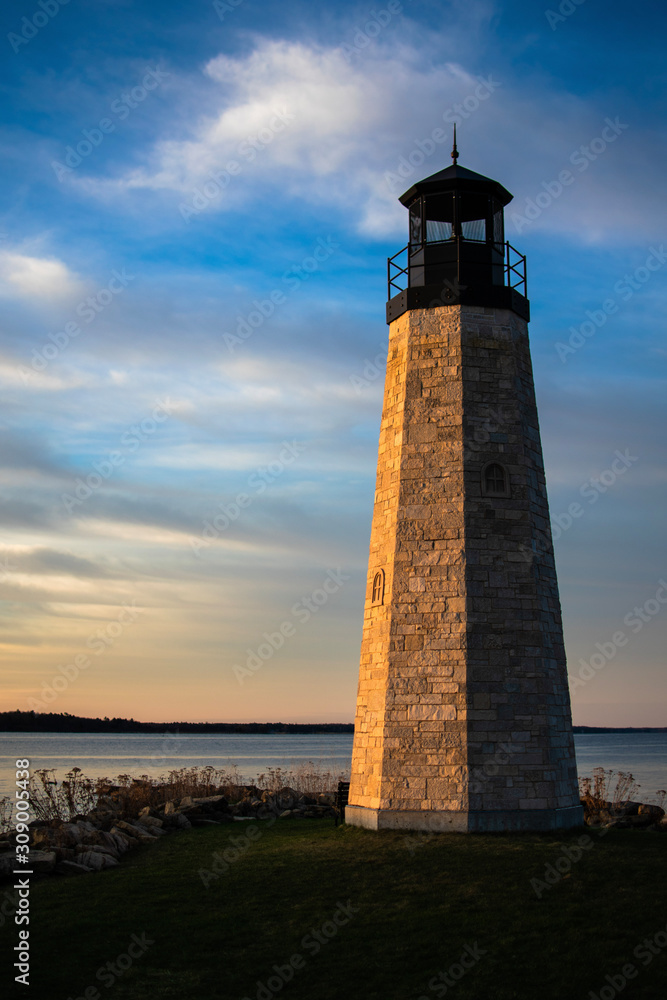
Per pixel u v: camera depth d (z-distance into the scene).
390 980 12.85
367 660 23.16
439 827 20.61
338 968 13.22
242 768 78.81
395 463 23.52
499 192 24.81
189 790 31.28
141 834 22.31
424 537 22.50
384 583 22.91
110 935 14.40
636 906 15.31
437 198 24.70
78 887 17.19
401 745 21.41
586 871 17.27
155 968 13.19
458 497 22.50
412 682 21.67
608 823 24.31
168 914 15.42
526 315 24.77
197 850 20.88
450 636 21.64
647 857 18.39
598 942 13.88
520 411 23.48
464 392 23.20
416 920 14.93
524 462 23.09
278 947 13.98
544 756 21.23
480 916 15.01
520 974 12.95
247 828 24.42
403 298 24.47
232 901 16.09
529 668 21.66
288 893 16.48
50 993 12.29
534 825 20.66
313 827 23.69
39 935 14.39
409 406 23.59
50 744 162.62
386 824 21.02
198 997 12.27
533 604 22.09
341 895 16.27
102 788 30.42
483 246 24.39
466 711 21.09
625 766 87.56
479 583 21.92
